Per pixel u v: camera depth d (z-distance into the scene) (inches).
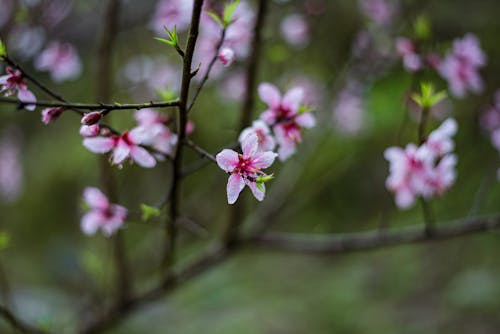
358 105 46.5
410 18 42.7
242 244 37.5
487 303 50.5
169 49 45.3
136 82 45.8
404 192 32.4
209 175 61.8
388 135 57.6
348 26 53.4
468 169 57.2
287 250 37.3
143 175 59.6
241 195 36.4
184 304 54.6
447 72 33.6
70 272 60.5
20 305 50.7
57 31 47.9
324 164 59.6
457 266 58.2
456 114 54.8
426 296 56.0
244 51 34.1
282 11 45.8
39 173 67.6
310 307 55.4
